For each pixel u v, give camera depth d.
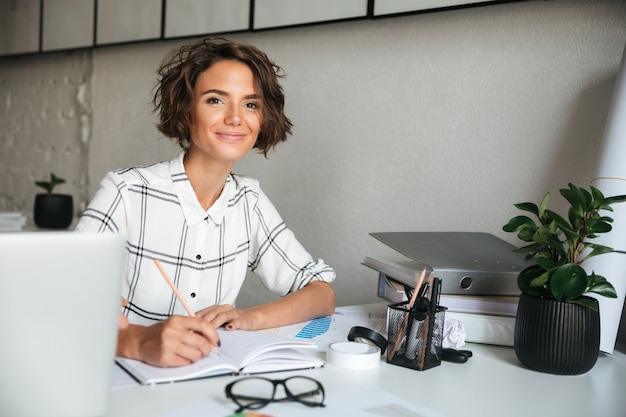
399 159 2.00
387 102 2.02
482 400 0.98
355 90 2.11
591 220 1.17
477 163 1.82
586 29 1.60
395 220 2.02
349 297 2.14
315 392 0.92
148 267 1.36
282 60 2.33
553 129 1.66
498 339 1.32
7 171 3.77
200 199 1.42
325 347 1.21
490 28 1.78
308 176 2.25
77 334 0.75
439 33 1.89
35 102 3.56
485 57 1.79
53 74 3.43
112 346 0.78
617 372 1.21
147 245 1.35
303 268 1.53
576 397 1.03
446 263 1.37
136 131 2.93
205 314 1.20
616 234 1.33
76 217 3.28
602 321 1.32
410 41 1.96
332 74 2.17
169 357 0.98
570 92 1.63
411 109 1.97
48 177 3.49
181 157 1.41
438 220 1.91
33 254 0.71
